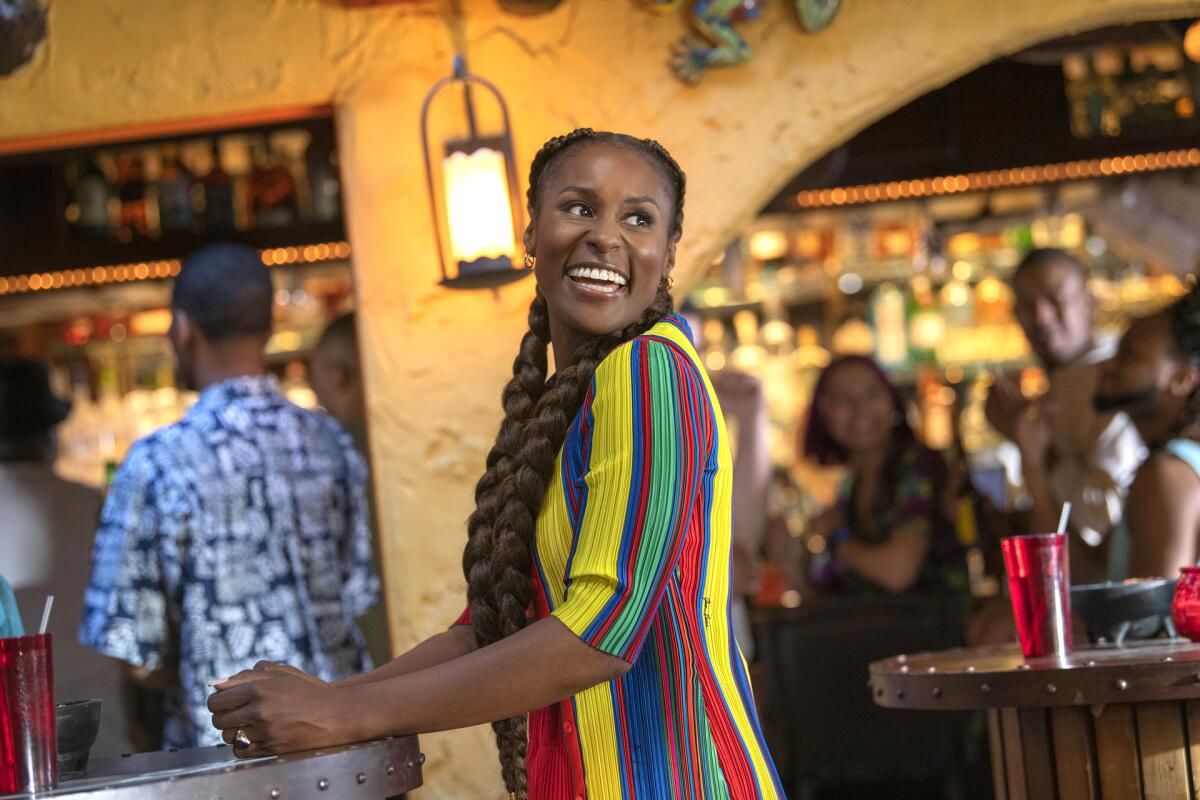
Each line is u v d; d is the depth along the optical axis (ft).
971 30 10.57
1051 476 13.88
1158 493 9.34
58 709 5.58
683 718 5.15
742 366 21.02
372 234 10.57
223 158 16.58
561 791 5.24
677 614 5.18
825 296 21.02
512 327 10.50
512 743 5.83
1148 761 6.67
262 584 9.55
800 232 19.27
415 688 5.01
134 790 4.44
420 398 10.49
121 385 18.74
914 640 13.33
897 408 14.57
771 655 13.58
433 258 10.53
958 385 20.53
